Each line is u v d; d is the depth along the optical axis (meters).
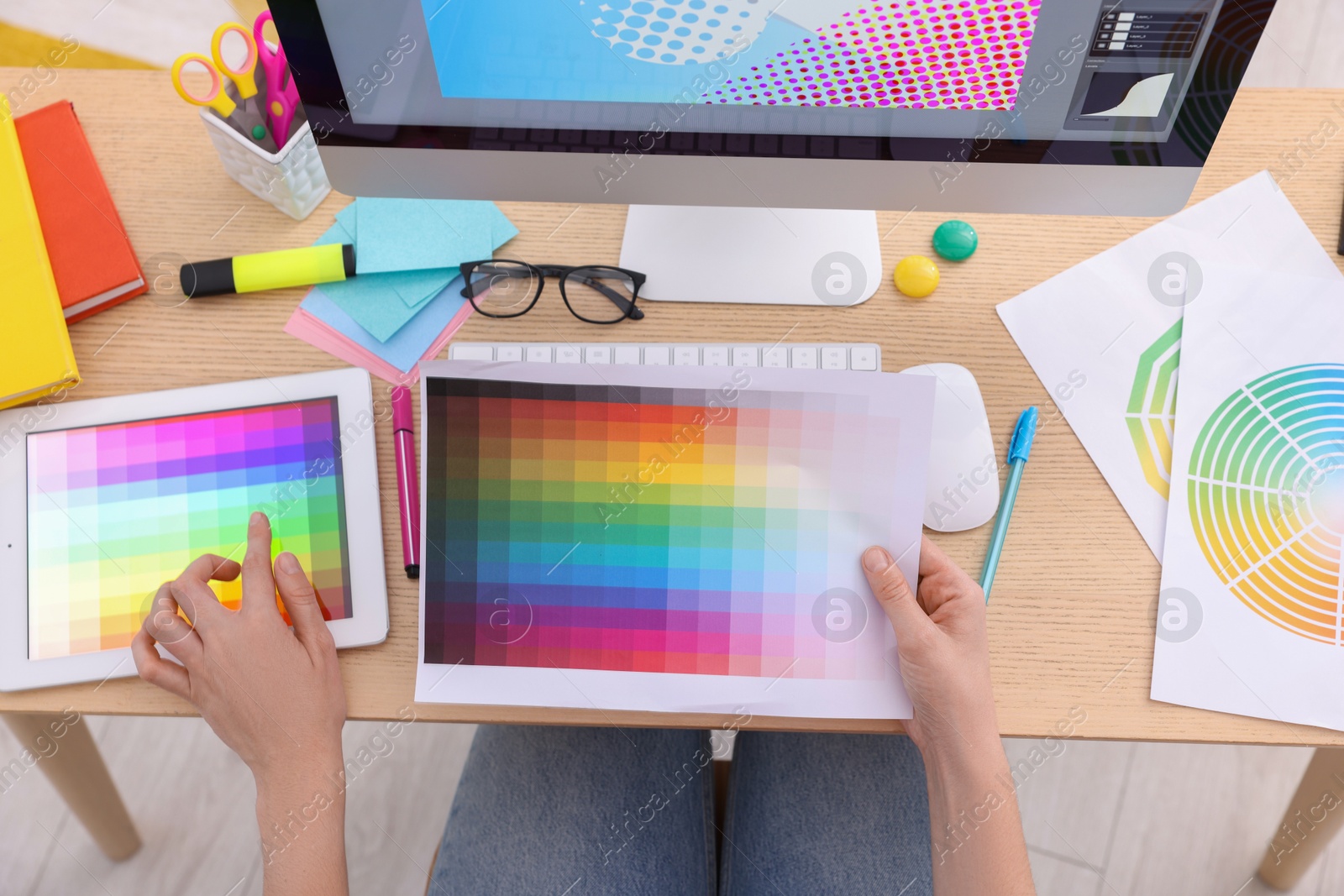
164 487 0.65
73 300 0.69
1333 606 0.63
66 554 0.64
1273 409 0.67
